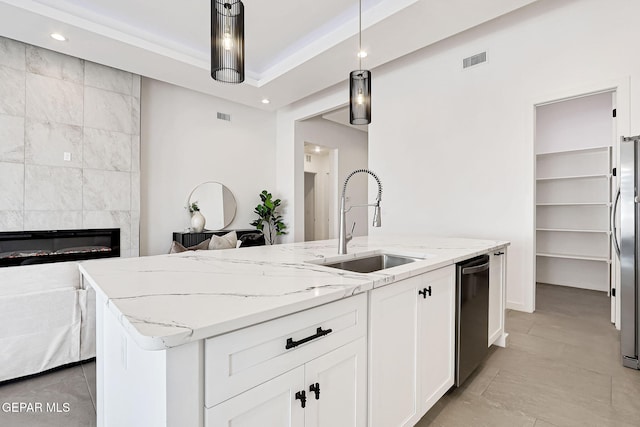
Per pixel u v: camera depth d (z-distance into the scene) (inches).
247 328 33.4
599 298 163.0
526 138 138.3
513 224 142.2
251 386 33.8
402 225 182.4
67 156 164.2
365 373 49.2
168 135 210.4
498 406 71.6
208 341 30.3
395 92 185.2
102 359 55.7
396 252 86.5
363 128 307.0
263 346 34.9
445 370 70.7
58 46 145.7
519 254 140.4
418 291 61.1
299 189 260.8
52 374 87.0
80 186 168.1
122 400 44.1
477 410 70.2
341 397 45.1
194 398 29.7
